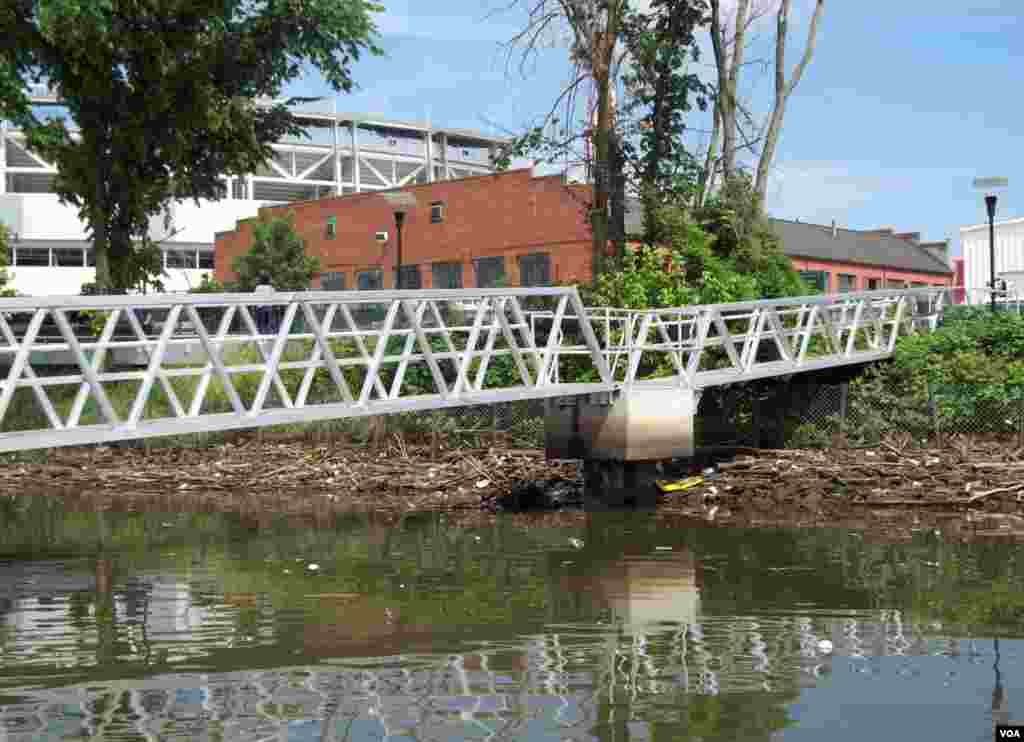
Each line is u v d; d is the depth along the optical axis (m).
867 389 23.41
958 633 9.77
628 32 29.22
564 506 19.20
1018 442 21.08
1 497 20.86
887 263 56.09
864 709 7.70
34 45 28.27
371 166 100.50
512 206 43.03
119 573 13.09
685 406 19.84
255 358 28.06
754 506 18.56
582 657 9.11
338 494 20.89
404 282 47.84
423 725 7.46
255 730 7.36
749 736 7.21
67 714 7.69
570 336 27.16
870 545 14.51
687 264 28.69
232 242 57.69
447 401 16.31
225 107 30.61
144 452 26.09
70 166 30.11
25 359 11.81
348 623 10.34
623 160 29.55
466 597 11.51
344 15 29.14
